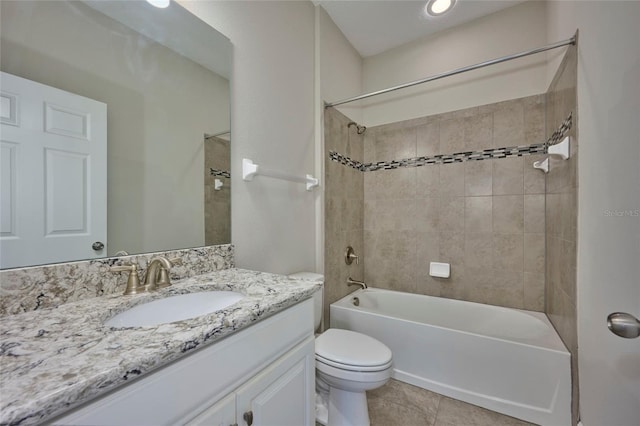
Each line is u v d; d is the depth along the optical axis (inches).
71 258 30.9
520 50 76.9
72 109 31.6
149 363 18.3
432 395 61.8
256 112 56.7
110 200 34.7
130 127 36.9
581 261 47.8
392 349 68.5
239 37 52.9
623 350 34.7
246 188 54.1
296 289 34.7
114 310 28.2
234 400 25.5
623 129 34.6
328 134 80.7
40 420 13.9
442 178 87.5
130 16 37.3
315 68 77.2
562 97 59.4
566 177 55.7
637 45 31.6
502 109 79.0
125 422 17.7
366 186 101.2
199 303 36.2
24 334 21.5
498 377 56.5
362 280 99.7
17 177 27.5
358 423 49.4
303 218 71.7
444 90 87.7
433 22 84.7
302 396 35.7
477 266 82.4
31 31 28.6
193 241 44.6
